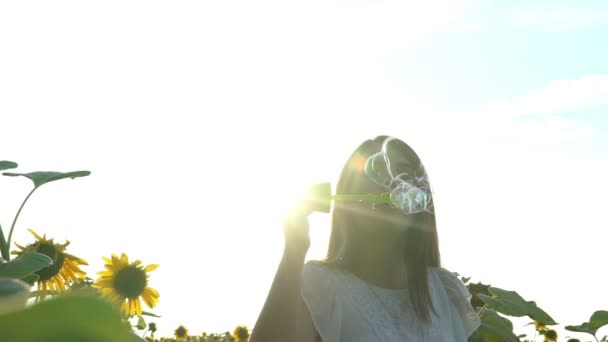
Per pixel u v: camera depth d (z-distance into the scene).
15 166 1.98
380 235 2.62
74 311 0.18
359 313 2.54
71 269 2.92
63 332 0.18
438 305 2.83
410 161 2.62
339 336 2.46
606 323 4.13
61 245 2.89
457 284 3.04
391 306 2.62
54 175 1.99
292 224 1.85
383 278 2.66
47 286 2.91
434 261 2.84
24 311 0.18
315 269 2.53
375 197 2.12
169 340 8.38
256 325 2.02
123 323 0.19
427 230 2.71
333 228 2.69
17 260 1.42
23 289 0.41
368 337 2.52
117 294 3.70
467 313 3.06
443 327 2.81
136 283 3.74
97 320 0.18
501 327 3.76
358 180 2.61
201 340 9.16
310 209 1.84
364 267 2.63
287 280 1.94
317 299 2.43
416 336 2.65
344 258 2.63
